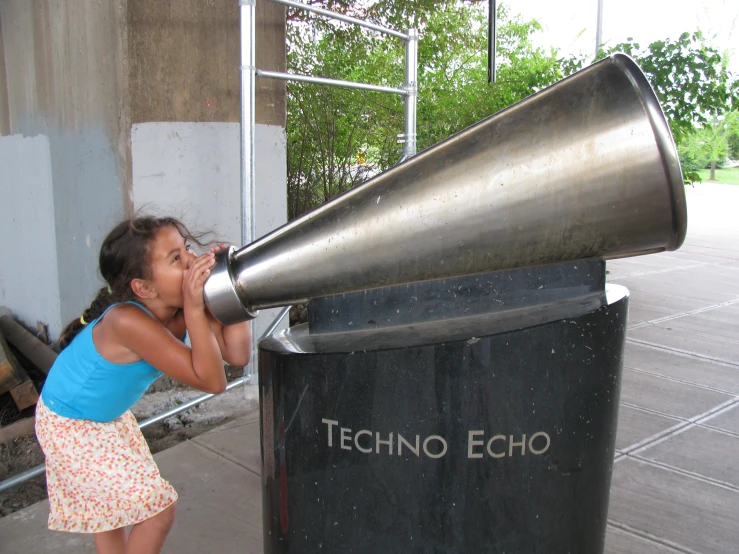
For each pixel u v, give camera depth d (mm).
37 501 2732
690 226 11852
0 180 5145
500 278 1115
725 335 4926
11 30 4637
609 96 979
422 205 1053
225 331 1698
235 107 3848
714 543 2268
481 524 1100
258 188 3984
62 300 4449
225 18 3723
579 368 1086
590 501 1156
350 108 5934
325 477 1132
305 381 1110
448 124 6262
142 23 3463
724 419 3361
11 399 3893
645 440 3096
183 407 3246
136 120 3523
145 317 1611
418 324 1131
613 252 1048
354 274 1104
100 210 3814
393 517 1110
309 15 5777
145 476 1753
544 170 1003
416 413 1072
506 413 1069
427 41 6789
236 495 2582
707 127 6137
